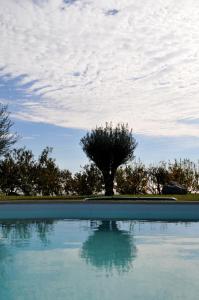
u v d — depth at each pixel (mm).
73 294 4418
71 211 11211
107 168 17875
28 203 11055
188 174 22344
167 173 21969
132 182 22156
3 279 5090
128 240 8023
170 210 10844
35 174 22891
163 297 4305
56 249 7121
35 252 6871
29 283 4898
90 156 18062
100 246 7434
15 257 6465
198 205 10789
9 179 22641
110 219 11062
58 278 5137
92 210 11172
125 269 5609
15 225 10289
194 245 7461
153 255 6590
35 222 10758
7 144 20062
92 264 5941
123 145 17688
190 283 4867
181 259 6270
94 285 4793
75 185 22891
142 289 4609
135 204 11023
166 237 8391
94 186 22438
